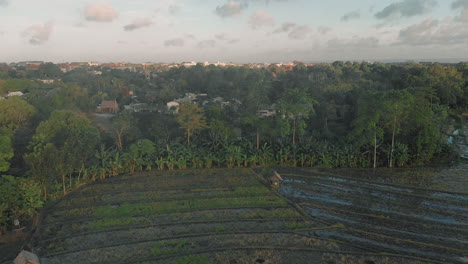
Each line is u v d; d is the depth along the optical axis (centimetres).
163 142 5669
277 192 4178
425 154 5325
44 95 8044
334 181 4591
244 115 6825
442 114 6900
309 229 3225
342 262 2691
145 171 5088
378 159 5400
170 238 3047
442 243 2950
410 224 3309
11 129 5034
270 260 2714
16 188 3447
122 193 4153
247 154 5378
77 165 4384
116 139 5884
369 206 3750
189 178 4741
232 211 3612
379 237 3070
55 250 2856
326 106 7912
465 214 3519
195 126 5950
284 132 5619
